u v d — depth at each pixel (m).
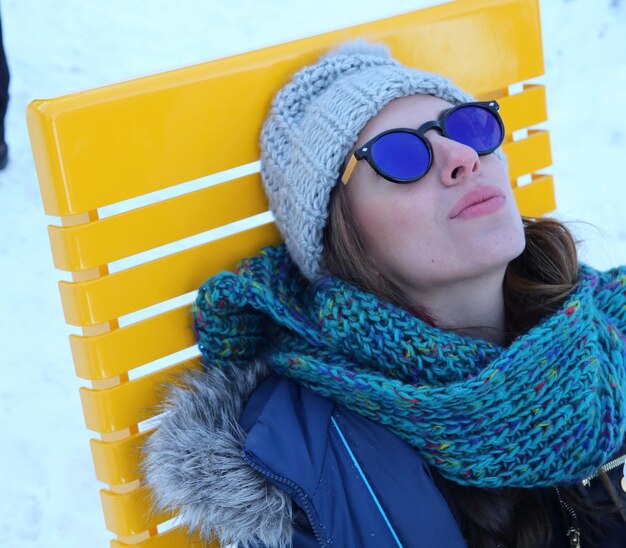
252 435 1.26
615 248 2.50
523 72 1.74
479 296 1.39
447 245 1.32
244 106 1.44
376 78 1.37
